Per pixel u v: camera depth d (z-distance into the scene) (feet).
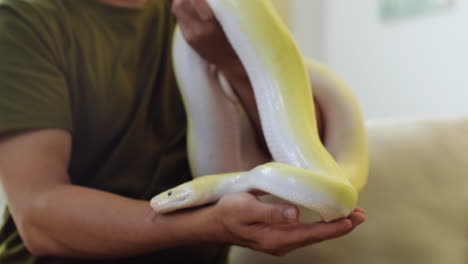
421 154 4.33
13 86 2.93
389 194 4.17
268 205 2.30
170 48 3.98
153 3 3.90
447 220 4.06
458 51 7.34
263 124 2.93
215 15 3.10
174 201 2.66
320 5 9.79
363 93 9.21
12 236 3.46
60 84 3.16
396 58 8.41
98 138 3.53
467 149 4.34
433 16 7.72
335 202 2.20
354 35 9.16
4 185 2.93
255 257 4.25
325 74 3.65
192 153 3.67
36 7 3.16
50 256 3.20
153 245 2.81
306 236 2.33
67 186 2.95
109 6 3.60
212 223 2.54
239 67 3.54
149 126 3.86
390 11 8.38
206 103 3.59
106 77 3.54
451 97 7.53
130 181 3.63
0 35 2.97
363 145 3.38
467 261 3.91
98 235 2.80
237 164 3.69
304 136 2.66
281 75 2.89
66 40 3.34
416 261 3.95
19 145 2.93
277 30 2.98
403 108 8.43
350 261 4.02
